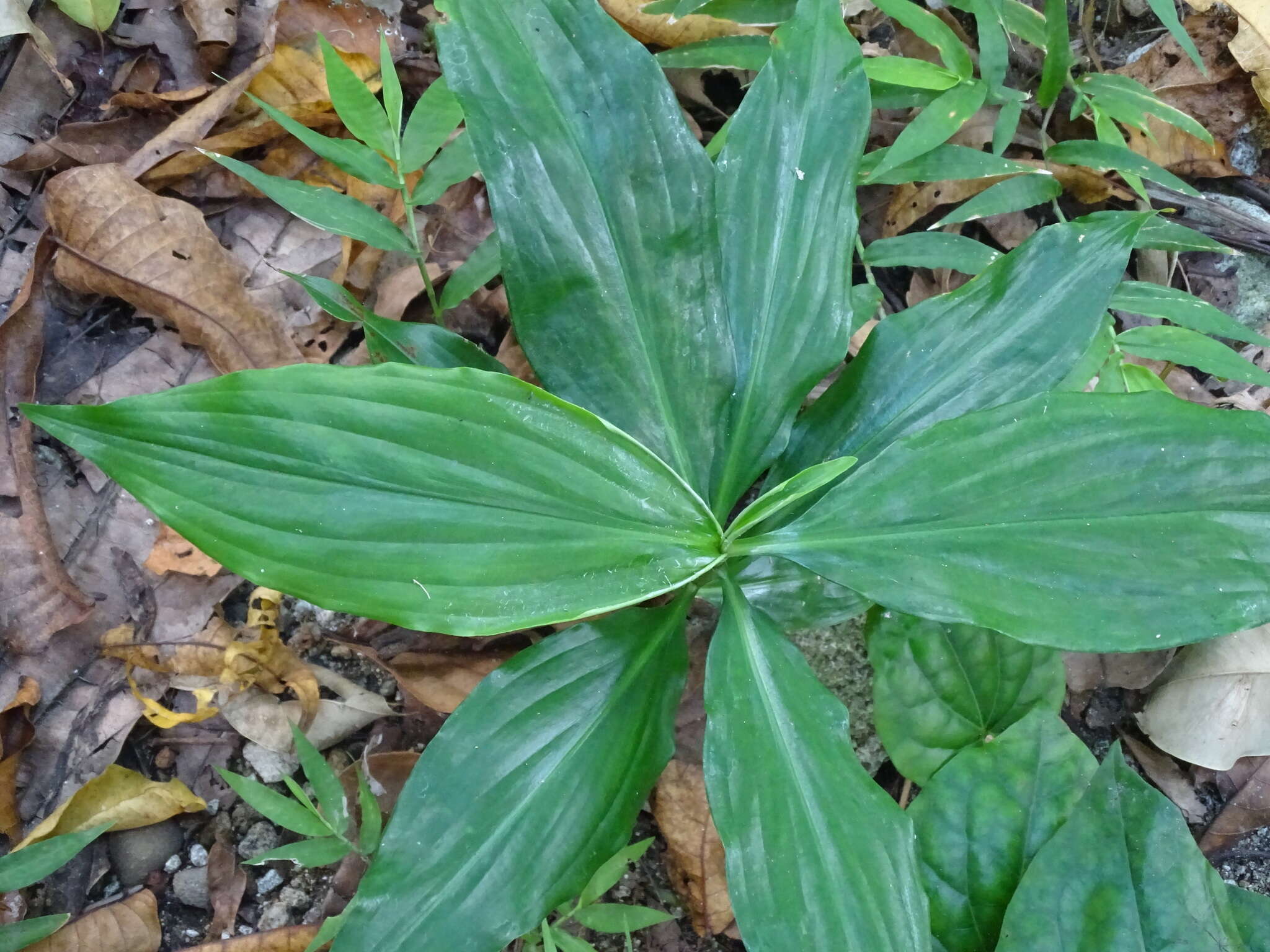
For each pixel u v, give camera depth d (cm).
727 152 47
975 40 70
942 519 42
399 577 39
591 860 43
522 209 43
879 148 65
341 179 65
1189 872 50
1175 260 65
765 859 41
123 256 59
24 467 57
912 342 47
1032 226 67
